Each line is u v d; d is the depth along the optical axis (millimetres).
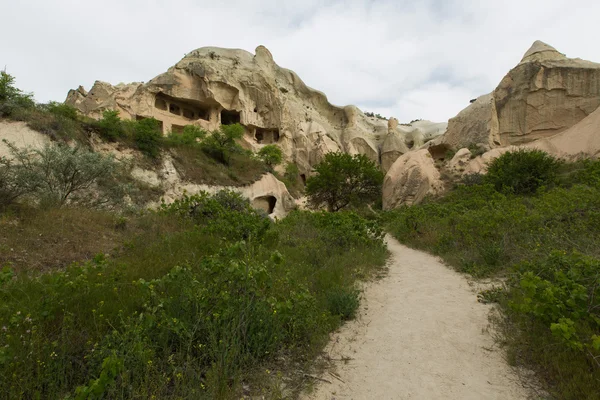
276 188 28969
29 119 15000
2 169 7840
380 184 31062
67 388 2318
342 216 11500
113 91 44125
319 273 5809
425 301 5195
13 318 2648
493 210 10742
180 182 20500
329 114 70250
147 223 8516
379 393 2768
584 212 8109
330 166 29812
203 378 2631
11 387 2076
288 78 66875
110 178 11664
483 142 37031
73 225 7031
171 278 3443
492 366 3170
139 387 2262
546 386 2766
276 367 3055
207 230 7785
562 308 3068
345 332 3992
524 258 6191
